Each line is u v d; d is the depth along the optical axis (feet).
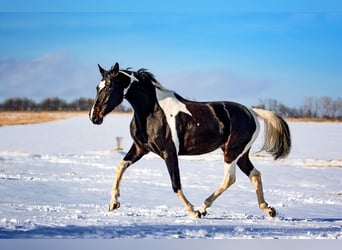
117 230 21.30
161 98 26.53
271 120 28.60
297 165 55.83
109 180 43.78
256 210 30.91
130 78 26.30
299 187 43.78
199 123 26.63
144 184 42.14
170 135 26.14
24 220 22.98
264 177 48.80
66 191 36.32
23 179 42.11
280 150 28.68
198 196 36.60
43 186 38.50
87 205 29.60
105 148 67.82
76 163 55.52
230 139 27.37
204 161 60.34
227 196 37.47
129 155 27.14
